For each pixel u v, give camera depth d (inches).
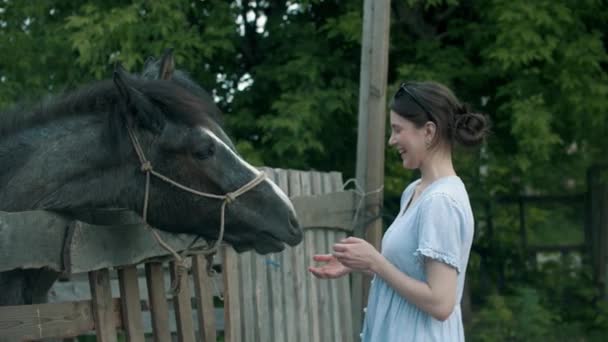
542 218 431.2
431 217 117.0
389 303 123.5
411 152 122.3
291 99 351.6
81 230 130.4
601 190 417.4
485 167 397.7
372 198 236.8
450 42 392.2
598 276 418.0
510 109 359.9
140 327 150.1
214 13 358.0
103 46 330.0
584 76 347.9
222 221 139.3
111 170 136.6
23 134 141.1
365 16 238.4
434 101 120.6
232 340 185.9
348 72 363.9
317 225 219.1
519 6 332.5
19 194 135.3
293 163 354.3
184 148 136.0
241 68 397.1
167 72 148.1
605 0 366.9
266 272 204.1
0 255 116.8
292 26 368.8
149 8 343.0
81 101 141.9
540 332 373.7
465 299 396.5
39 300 143.8
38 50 370.9
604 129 384.8
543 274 426.3
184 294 164.9
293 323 212.4
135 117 135.3
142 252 147.6
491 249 424.2
